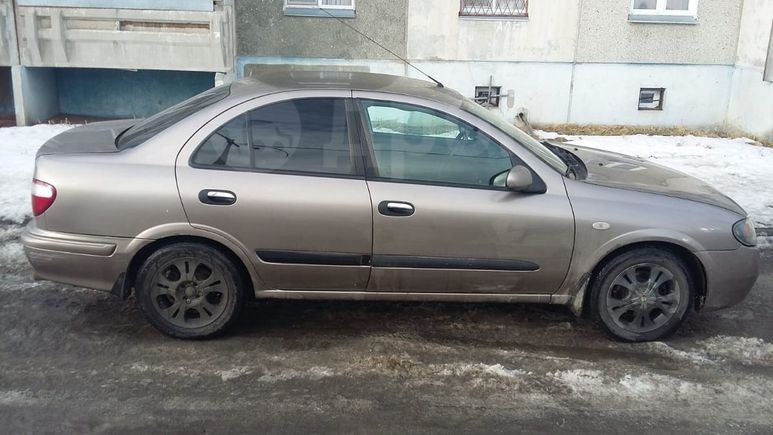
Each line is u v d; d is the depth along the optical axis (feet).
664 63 39.17
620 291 15.23
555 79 38.91
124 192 13.96
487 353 14.80
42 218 14.21
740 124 38.93
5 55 34.22
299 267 14.55
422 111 14.66
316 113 14.55
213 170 14.19
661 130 39.27
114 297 17.02
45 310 16.19
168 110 16.26
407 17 37.55
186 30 34.32
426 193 14.38
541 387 13.56
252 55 37.47
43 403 12.52
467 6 37.91
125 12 33.91
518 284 15.02
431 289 14.98
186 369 13.80
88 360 14.05
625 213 14.67
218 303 14.80
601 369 14.28
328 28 37.37
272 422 12.17
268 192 14.11
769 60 36.06
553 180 14.75
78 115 38.96
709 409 13.00
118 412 12.33
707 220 14.89
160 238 14.17
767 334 16.17
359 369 13.99
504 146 14.70
